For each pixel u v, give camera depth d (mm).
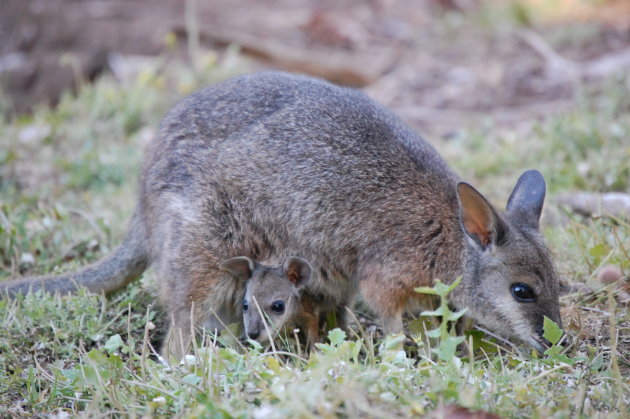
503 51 22703
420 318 10117
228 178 10586
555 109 18609
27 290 11102
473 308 9984
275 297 10500
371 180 10273
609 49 21703
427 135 18250
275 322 10461
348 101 10828
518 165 15547
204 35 22750
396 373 7672
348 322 11367
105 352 10023
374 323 11242
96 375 8289
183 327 10586
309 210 10422
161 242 10781
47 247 13156
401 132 10766
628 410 7484
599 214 12273
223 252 10609
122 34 23656
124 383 8273
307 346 10672
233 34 22859
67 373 8672
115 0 26281
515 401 7473
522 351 9734
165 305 10828
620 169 13938
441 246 10000
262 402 7398
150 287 11680
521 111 19062
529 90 20156
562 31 22844
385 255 10109
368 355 8586
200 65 21781
